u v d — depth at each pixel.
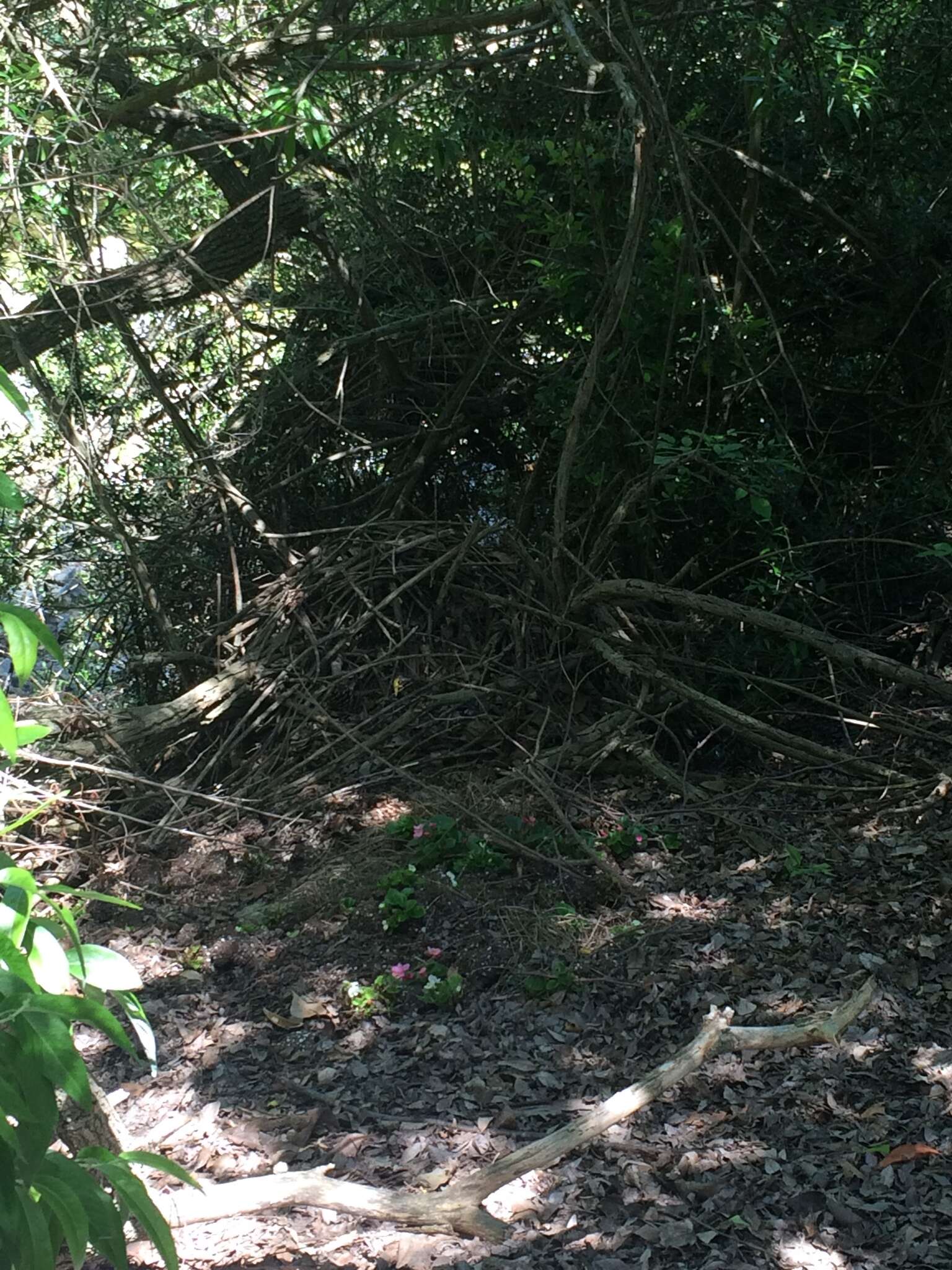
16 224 6.62
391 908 4.89
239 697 6.67
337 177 7.82
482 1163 3.49
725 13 6.80
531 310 7.68
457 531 7.48
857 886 4.93
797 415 7.45
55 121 6.28
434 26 6.11
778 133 7.04
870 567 7.29
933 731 6.19
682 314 6.61
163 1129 3.77
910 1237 3.09
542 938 4.69
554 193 7.28
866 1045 3.94
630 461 7.02
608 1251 3.11
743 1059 3.92
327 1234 3.23
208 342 8.39
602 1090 3.84
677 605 6.29
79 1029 4.43
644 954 4.55
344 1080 4.01
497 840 5.26
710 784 5.95
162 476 8.19
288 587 7.29
